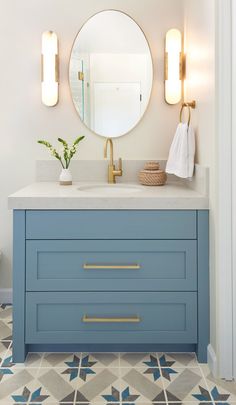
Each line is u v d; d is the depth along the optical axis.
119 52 2.54
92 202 1.83
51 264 1.86
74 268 1.86
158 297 1.87
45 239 1.85
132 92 2.55
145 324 1.88
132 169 2.55
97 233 1.84
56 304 1.87
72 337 1.88
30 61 2.54
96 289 1.87
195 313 1.87
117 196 1.84
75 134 2.56
